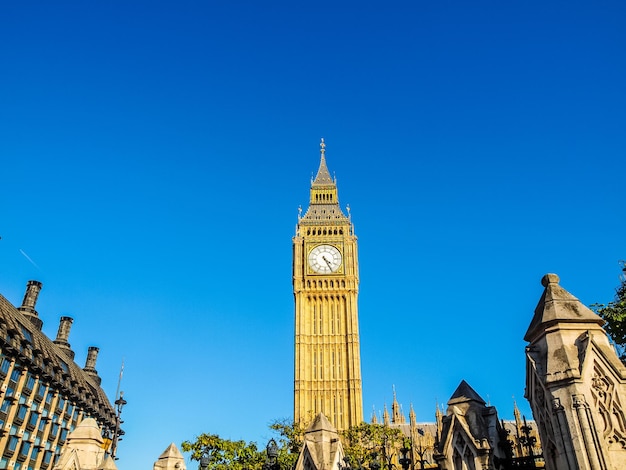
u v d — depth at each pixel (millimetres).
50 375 102688
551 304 15164
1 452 88250
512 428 90062
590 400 13602
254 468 57094
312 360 122812
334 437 20734
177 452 25297
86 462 21156
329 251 131500
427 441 111250
